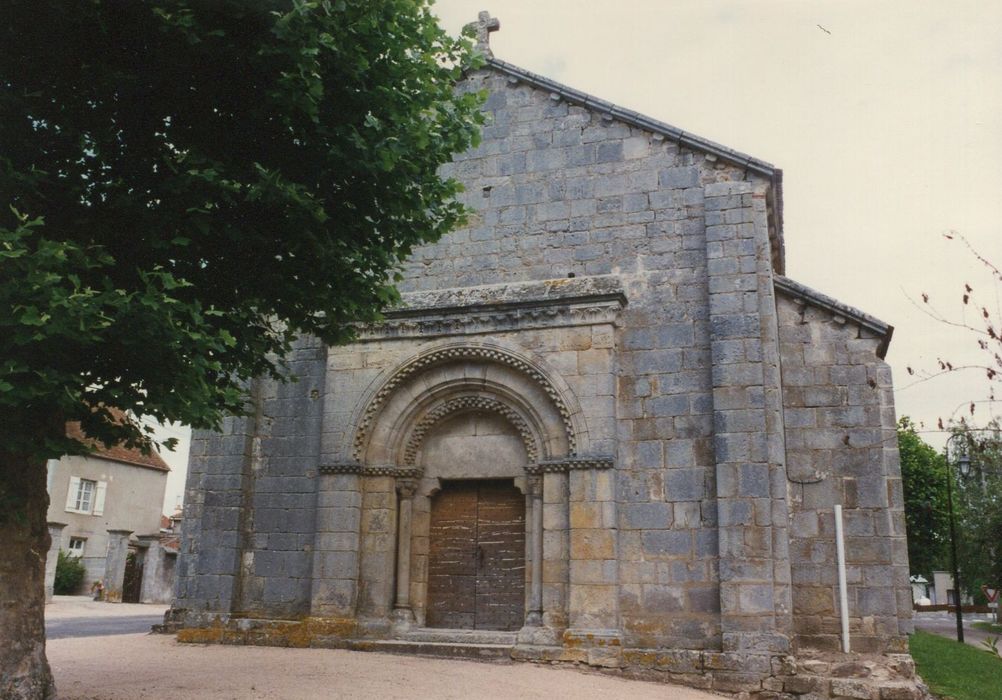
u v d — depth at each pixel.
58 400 7.66
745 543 13.16
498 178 16.47
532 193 16.20
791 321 14.75
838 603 13.38
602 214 15.68
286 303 10.95
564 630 13.75
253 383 16.98
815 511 13.84
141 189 9.47
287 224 10.06
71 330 7.40
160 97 9.46
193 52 9.05
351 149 9.99
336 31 9.41
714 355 14.08
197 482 17.31
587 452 14.22
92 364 8.57
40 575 9.16
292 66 9.21
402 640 14.61
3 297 7.22
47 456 8.11
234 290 10.48
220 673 12.02
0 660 8.60
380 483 15.53
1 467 8.81
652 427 14.35
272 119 9.80
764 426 13.57
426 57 10.56
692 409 14.22
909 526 36.50
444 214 11.71
